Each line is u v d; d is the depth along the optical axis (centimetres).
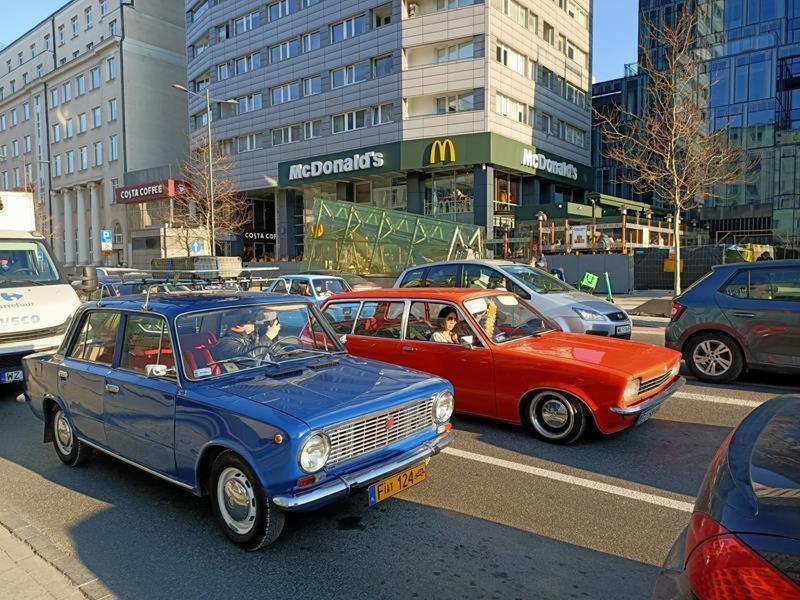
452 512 407
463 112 3228
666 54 2350
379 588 315
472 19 3164
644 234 2739
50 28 5888
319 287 1330
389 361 638
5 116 6644
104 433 457
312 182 3853
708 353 779
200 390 382
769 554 162
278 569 337
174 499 444
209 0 4409
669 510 403
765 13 3762
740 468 199
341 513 410
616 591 307
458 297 612
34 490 466
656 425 598
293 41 3897
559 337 625
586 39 4131
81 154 5516
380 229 2439
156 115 5150
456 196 3397
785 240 3734
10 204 933
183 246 4028
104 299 498
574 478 462
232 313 441
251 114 4175
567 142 3947
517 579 321
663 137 1834
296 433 325
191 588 319
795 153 3709
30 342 784
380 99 3472
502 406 565
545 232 2588
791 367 718
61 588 320
